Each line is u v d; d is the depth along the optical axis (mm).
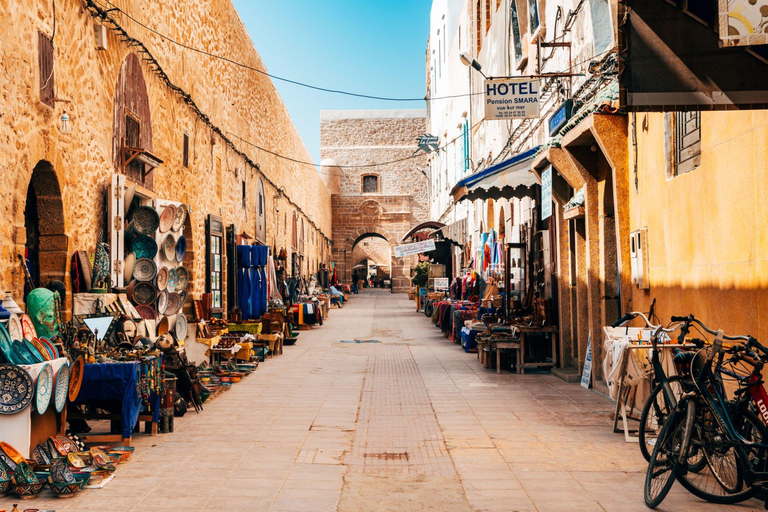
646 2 4590
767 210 5219
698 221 6500
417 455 6145
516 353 11930
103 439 6500
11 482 4930
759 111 5316
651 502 4648
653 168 7664
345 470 5664
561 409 8219
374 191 51188
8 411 5027
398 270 48531
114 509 4648
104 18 7816
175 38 11383
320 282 38062
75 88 7164
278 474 5535
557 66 11398
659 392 5699
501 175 11648
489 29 20562
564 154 9719
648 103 4582
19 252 5902
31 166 6117
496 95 10766
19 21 5863
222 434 6984
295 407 8484
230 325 13898
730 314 5863
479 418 7742
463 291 21750
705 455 4852
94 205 7746
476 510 4648
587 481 5309
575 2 9969
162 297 9508
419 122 51062
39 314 6078
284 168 25031
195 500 4852
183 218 10117
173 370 7855
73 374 6062
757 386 4707
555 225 11812
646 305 7930
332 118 51125
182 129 11656
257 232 19312
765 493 4512
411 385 10203
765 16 4094
